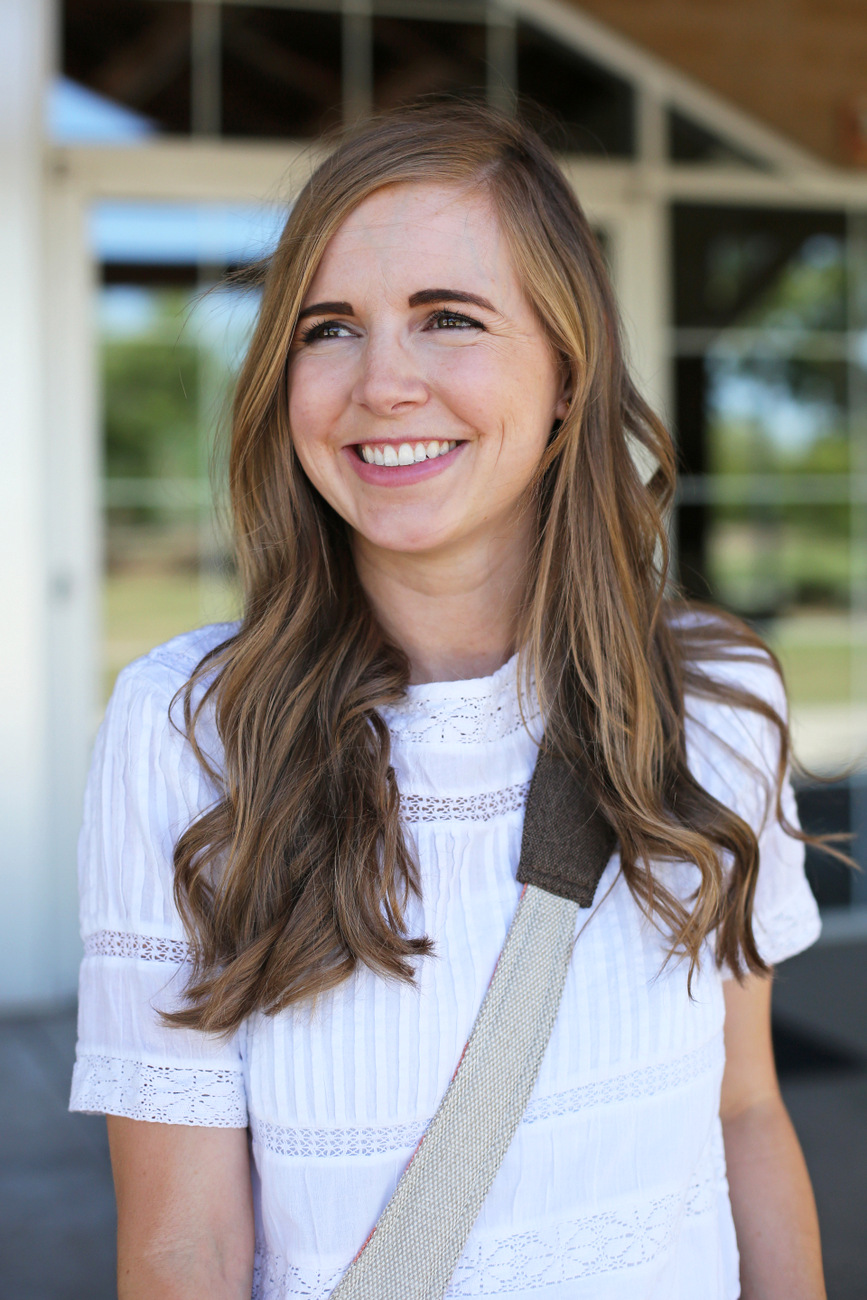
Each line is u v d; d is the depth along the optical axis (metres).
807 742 4.74
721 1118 1.23
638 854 1.07
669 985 1.07
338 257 1.02
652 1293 1.03
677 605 1.32
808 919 1.26
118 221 4.10
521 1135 1.00
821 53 4.58
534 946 1.02
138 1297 0.96
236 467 1.12
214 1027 0.96
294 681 1.06
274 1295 1.00
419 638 1.15
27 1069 3.40
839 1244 2.52
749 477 4.67
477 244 1.02
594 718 1.10
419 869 1.04
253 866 0.99
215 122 4.13
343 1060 0.98
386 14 4.22
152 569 4.18
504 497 1.07
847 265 4.70
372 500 1.04
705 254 4.57
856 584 4.79
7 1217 2.66
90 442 4.11
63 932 4.04
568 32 4.37
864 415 4.75
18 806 3.77
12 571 3.74
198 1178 0.99
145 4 4.05
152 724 1.03
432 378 1.02
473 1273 0.98
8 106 3.71
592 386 1.13
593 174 4.44
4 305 3.72
